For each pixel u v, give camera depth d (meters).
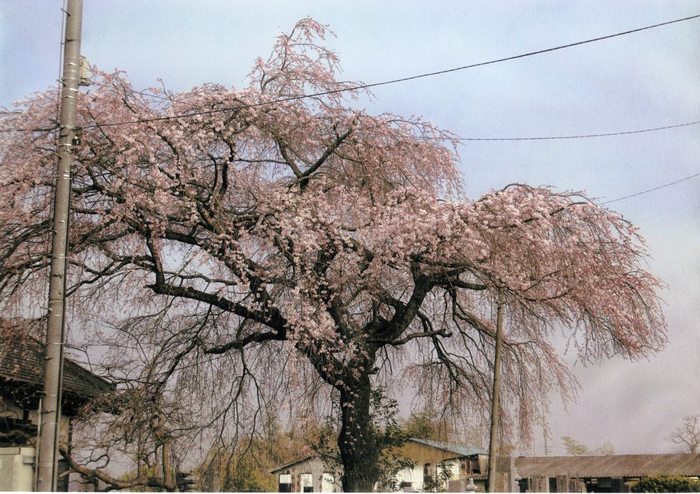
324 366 17.14
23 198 15.77
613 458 35.72
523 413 19.69
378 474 18.28
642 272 18.03
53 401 12.22
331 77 18.94
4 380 15.80
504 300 17.47
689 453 35.12
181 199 16.69
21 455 14.84
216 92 17.89
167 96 17.72
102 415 17.11
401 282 18.16
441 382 21.06
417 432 22.67
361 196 18.83
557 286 17.47
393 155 19.09
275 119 18.27
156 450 17.11
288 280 16.98
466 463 28.08
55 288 12.63
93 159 16.03
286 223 16.67
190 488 18.09
